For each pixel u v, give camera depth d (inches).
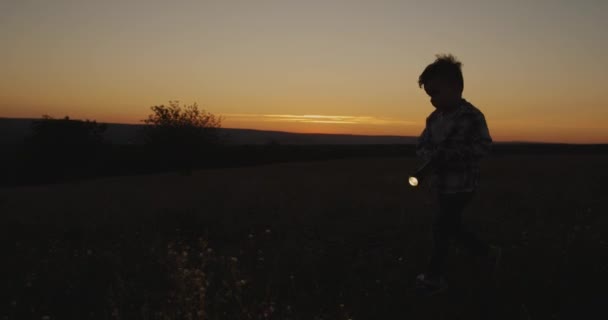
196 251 172.4
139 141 2074.3
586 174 670.5
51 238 217.0
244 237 206.1
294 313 109.2
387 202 346.3
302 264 151.2
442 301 117.3
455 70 119.3
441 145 124.0
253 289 127.1
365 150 2910.9
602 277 125.0
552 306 108.9
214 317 106.0
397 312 110.8
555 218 231.6
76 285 134.3
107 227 245.9
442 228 127.6
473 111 120.8
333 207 311.4
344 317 104.8
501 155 2123.5
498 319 103.8
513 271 131.9
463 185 123.7
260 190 601.9
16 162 2245.3
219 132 2087.8
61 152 2187.5
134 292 126.3
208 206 339.9
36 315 111.2
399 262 155.3
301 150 2812.5
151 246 175.5
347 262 158.7
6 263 162.1
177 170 2012.8
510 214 254.4
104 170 2183.8
